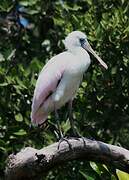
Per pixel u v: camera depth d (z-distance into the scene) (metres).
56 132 11.74
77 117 13.04
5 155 13.12
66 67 11.62
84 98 13.06
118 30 13.20
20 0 14.60
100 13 13.88
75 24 13.58
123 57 13.20
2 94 13.17
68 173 12.63
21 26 15.20
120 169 9.60
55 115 11.69
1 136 12.98
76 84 11.76
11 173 9.34
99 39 13.20
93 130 13.17
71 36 12.10
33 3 14.67
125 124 14.24
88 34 13.34
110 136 13.66
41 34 15.24
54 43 14.60
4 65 13.54
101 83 13.15
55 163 9.46
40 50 14.91
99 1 14.08
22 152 9.37
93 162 9.91
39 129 12.81
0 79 13.09
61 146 9.44
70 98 11.80
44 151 9.36
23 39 15.07
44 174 9.55
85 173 10.20
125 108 13.55
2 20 15.38
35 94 11.62
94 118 13.20
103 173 10.09
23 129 12.84
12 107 13.09
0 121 13.06
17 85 12.93
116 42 13.18
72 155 9.52
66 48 12.05
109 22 13.24
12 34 15.16
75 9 14.12
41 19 15.03
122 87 13.27
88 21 13.43
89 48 12.27
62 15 14.13
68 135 12.68
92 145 9.51
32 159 9.23
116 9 13.72
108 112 13.66
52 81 11.60
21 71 13.17
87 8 14.81
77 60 11.70
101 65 12.46
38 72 13.23
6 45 14.92
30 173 9.33
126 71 13.22
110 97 13.24
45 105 11.65
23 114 13.02
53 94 11.62
